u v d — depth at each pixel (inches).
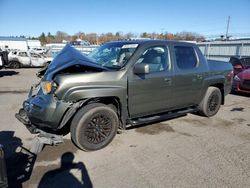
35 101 139.3
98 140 146.3
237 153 147.4
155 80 163.5
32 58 817.5
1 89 370.3
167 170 126.0
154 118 172.2
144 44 162.2
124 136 171.0
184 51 188.9
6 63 544.7
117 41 187.9
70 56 144.3
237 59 387.2
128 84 149.9
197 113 232.1
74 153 143.3
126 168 127.5
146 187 110.9
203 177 119.6
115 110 156.9
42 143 135.0
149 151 148.0
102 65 160.7
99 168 127.1
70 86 131.1
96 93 137.3
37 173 120.9
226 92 232.4
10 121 203.2
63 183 113.2
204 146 157.2
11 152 143.0
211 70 209.0
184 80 183.6
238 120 217.0
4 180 93.7
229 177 119.8
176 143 161.2
